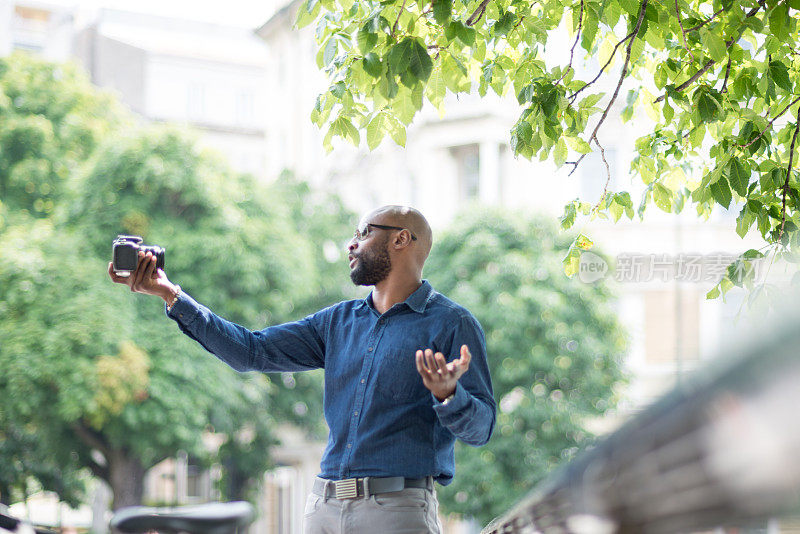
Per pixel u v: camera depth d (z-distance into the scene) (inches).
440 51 111.6
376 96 108.7
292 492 1043.9
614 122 376.2
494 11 123.8
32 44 1659.7
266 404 767.1
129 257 106.4
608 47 142.0
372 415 103.8
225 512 107.6
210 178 742.5
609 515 20.3
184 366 670.5
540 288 700.7
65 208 744.3
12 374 636.7
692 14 126.3
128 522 105.0
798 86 140.0
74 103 870.4
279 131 1258.6
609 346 696.4
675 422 18.0
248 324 737.0
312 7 114.4
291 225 860.6
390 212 110.5
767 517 15.7
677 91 128.2
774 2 110.3
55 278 674.2
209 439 942.4
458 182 949.8
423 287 108.7
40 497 924.0
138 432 661.3
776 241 123.7
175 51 1581.0
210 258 733.3
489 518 674.2
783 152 148.7
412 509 101.3
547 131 117.0
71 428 685.9
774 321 15.9
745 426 15.9
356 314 111.1
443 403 88.0
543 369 685.3
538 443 675.4
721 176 124.3
